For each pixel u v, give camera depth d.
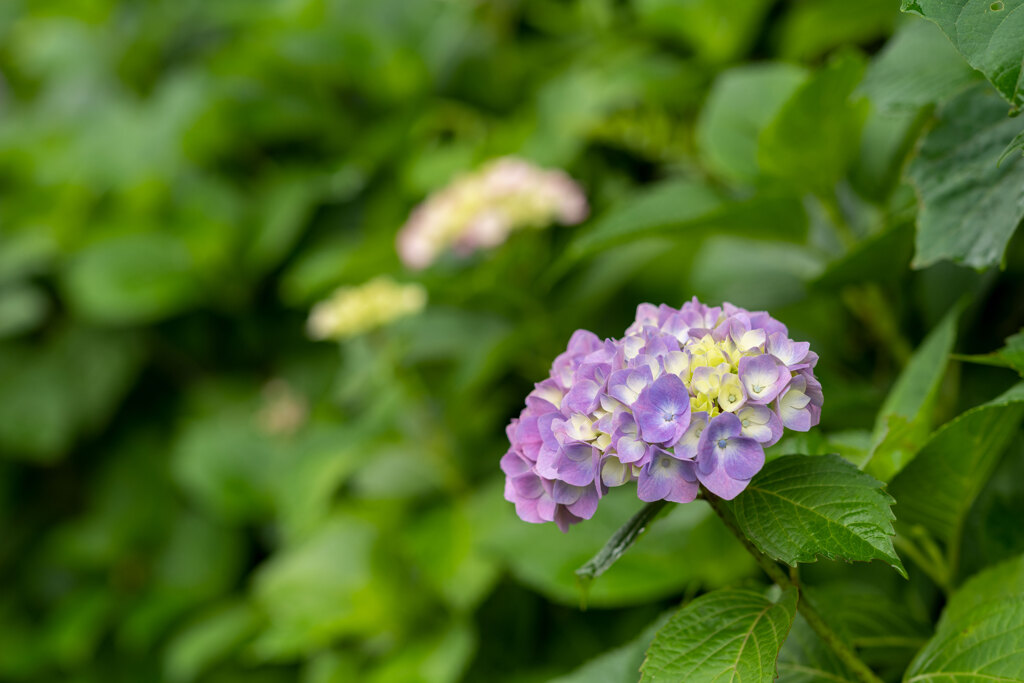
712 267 1.34
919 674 0.88
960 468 0.91
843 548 0.80
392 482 1.64
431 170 1.79
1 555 2.42
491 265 1.50
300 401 1.98
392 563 1.60
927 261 0.94
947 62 0.98
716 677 0.82
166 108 2.20
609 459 0.82
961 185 0.94
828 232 1.22
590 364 0.83
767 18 1.50
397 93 2.00
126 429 2.37
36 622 2.42
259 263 2.09
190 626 2.13
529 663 1.49
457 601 1.36
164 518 2.26
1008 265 1.13
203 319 2.28
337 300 1.60
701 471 0.79
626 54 1.63
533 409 0.85
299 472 1.67
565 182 1.48
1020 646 0.84
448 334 1.59
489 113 1.97
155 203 2.23
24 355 2.37
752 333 0.82
